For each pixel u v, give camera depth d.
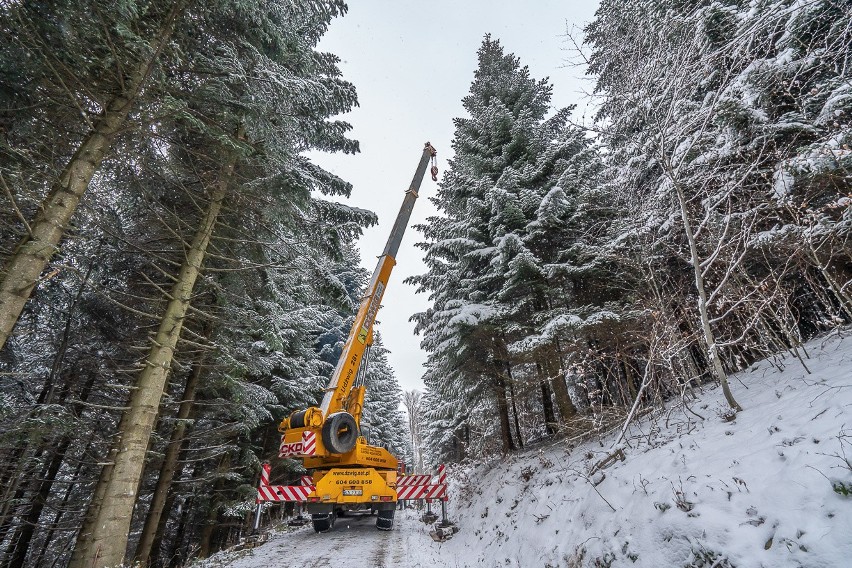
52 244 4.99
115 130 5.73
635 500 3.79
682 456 3.92
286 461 14.59
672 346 5.24
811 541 2.20
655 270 6.82
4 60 5.04
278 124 7.29
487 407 15.64
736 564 2.44
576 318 7.35
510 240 8.88
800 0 4.62
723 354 6.38
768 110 5.22
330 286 9.50
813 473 2.53
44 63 5.17
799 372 4.58
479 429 18.48
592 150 8.98
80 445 8.68
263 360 11.26
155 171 7.26
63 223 5.15
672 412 5.77
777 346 5.40
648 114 5.14
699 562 2.70
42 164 6.02
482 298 10.45
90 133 5.65
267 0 6.85
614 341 7.53
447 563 5.91
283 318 12.16
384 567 5.43
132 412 6.27
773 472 2.83
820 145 4.40
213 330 10.09
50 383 8.15
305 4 7.69
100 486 6.31
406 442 49.91
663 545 3.07
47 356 9.56
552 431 10.90
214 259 9.28
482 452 15.79
